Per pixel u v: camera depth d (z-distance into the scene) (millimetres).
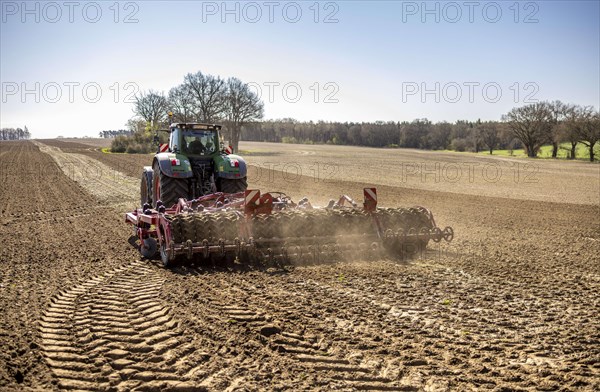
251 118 61969
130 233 10891
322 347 4637
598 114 68750
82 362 4332
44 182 23594
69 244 9617
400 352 4535
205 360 4371
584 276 7410
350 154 69062
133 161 40719
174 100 57125
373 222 8617
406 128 119312
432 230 8844
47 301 5961
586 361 4395
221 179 10859
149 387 3891
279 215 8211
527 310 5781
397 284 6797
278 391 3838
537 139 80562
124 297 6180
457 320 5402
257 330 5000
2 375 4012
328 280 6945
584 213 16078
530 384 3986
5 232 10914
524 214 15547
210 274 7305
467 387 3922
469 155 80375
